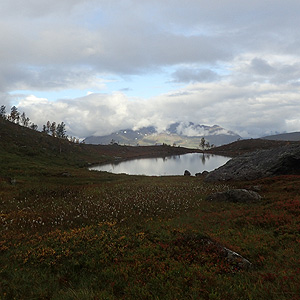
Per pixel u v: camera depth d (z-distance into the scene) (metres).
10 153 78.62
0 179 34.12
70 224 15.34
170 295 6.91
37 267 9.32
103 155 170.12
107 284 7.97
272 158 35.81
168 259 9.55
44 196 25.70
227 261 9.38
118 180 46.34
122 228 14.21
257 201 20.70
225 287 7.36
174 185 35.44
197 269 8.57
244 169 37.16
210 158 161.75
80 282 8.17
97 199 24.22
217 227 14.82
